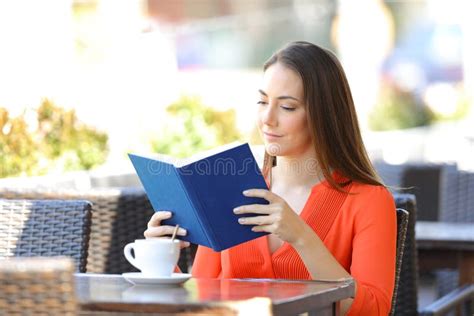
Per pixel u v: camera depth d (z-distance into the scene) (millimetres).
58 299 2234
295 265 3498
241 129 9102
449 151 13125
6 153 6402
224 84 13156
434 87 19453
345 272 3297
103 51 9266
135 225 4820
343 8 15180
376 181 3623
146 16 12180
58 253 3865
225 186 3113
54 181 6148
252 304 2488
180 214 3213
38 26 7398
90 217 3896
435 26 19188
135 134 8273
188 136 8203
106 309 2562
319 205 3596
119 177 7020
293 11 14734
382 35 17219
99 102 8445
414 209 4410
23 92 7070
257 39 15766
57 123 6930
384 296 3396
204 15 14242
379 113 16969
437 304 4477
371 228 3520
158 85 9414
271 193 3160
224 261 3635
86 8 9320
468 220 7211
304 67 3561
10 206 3922
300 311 2693
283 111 3580
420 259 5301
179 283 3014
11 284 2229
